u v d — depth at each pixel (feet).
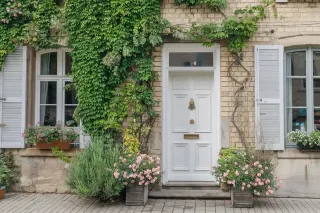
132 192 25.67
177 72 29.91
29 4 29.32
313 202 26.71
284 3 28.76
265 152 26.07
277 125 28.27
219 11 28.96
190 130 29.86
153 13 28.53
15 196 28.14
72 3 28.71
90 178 25.18
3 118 29.27
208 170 29.58
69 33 28.86
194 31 28.32
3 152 29.32
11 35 29.35
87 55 28.43
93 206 25.54
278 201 26.91
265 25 28.73
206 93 29.99
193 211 24.38
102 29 28.43
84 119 28.55
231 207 25.32
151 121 28.76
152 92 28.84
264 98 28.37
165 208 25.08
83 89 28.50
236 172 24.57
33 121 29.96
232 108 28.66
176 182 29.50
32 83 29.99
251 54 28.81
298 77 29.04
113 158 26.04
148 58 28.71
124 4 28.32
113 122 28.22
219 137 28.81
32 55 30.01
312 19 28.60
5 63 29.48
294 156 27.99
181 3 29.01
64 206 25.54
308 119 28.81
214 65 29.27
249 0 28.91
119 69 28.50
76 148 29.12
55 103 30.25
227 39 28.76
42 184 29.12
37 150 29.07
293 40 28.58
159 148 28.71
